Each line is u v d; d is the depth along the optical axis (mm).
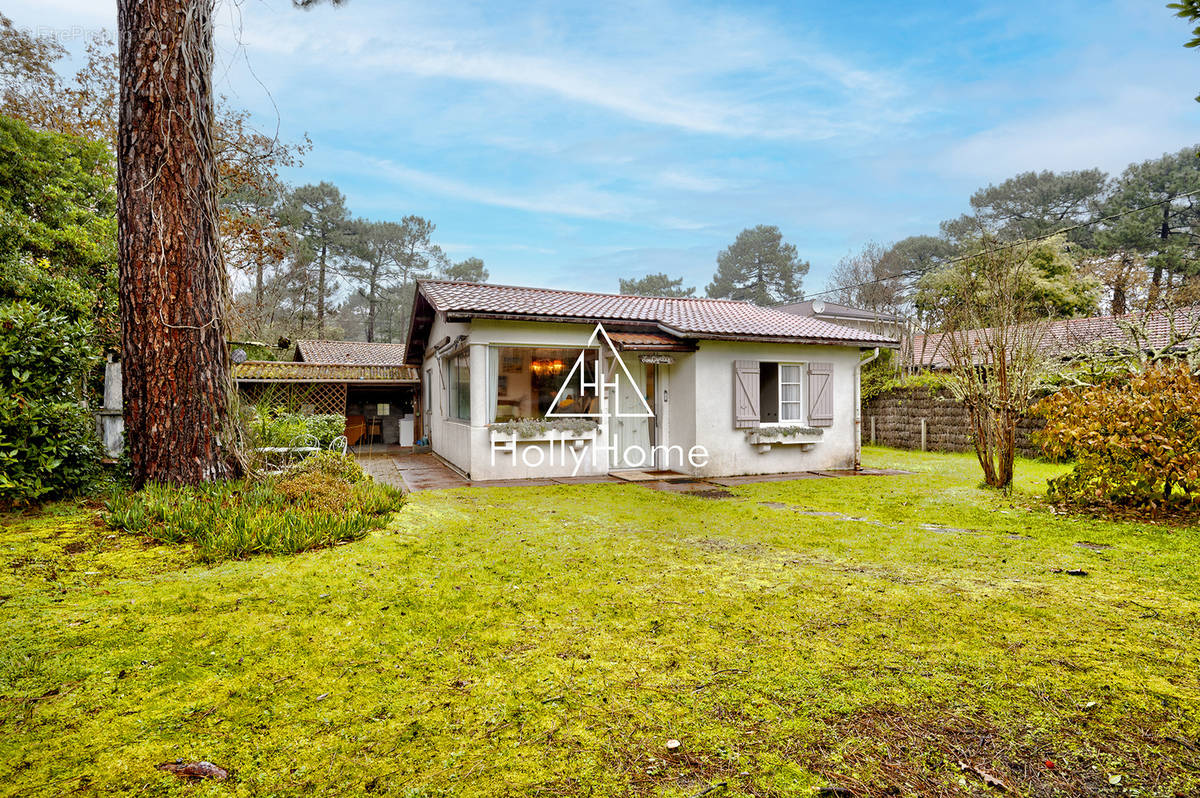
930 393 13836
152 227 5379
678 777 1743
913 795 1661
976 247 16531
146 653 2551
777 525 5488
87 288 10711
